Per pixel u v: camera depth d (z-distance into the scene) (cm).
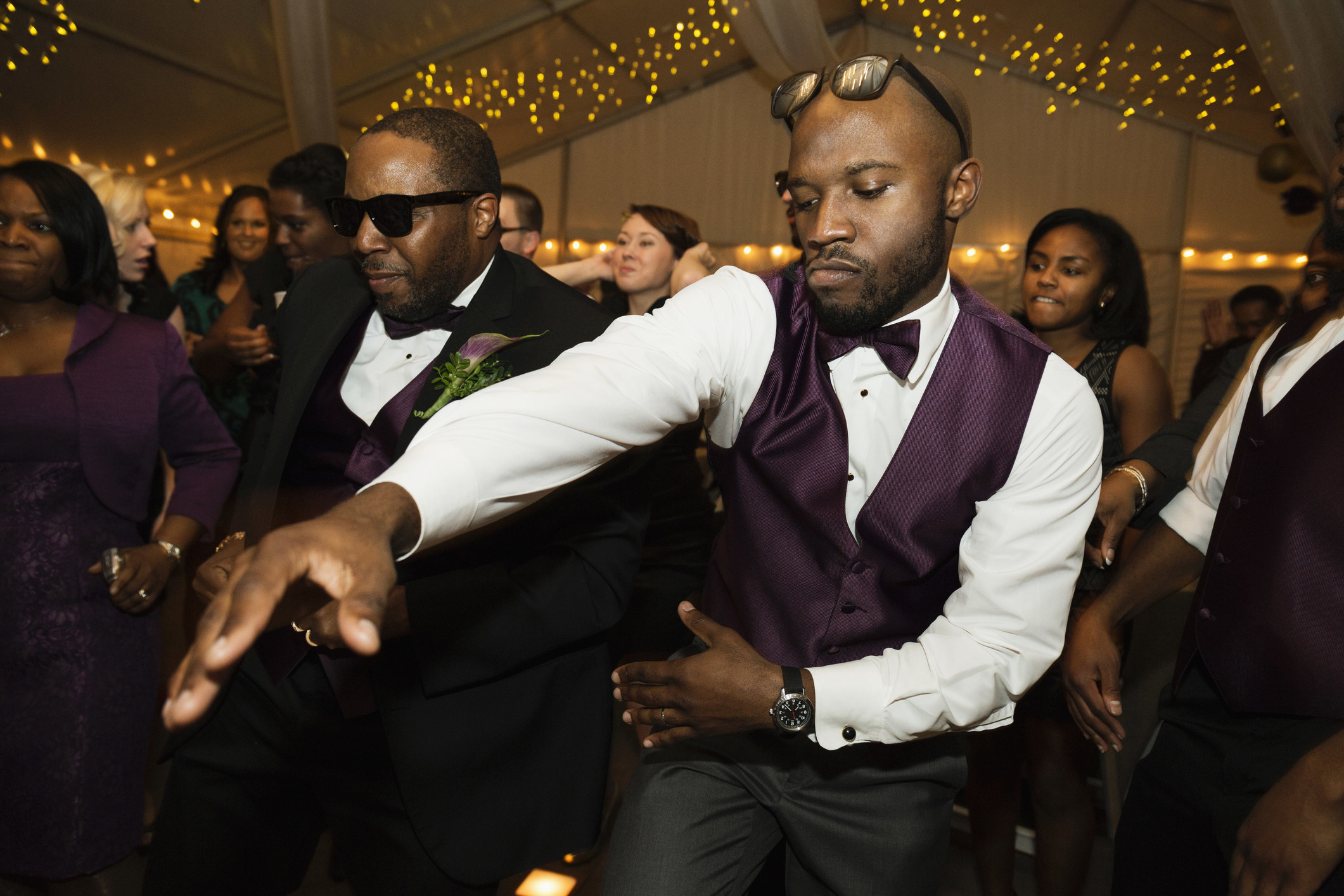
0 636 174
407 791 138
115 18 582
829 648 121
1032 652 112
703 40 848
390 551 71
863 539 119
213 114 714
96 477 179
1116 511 163
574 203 1010
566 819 152
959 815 271
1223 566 129
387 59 738
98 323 184
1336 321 126
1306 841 103
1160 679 271
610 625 147
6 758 175
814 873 126
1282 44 421
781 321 122
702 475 260
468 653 136
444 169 141
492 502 89
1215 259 855
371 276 144
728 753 125
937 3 792
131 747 188
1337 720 114
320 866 234
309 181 246
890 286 109
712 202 975
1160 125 859
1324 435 120
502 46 775
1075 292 221
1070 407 115
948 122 108
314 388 150
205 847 150
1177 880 138
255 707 150
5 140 688
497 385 98
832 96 108
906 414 119
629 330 114
